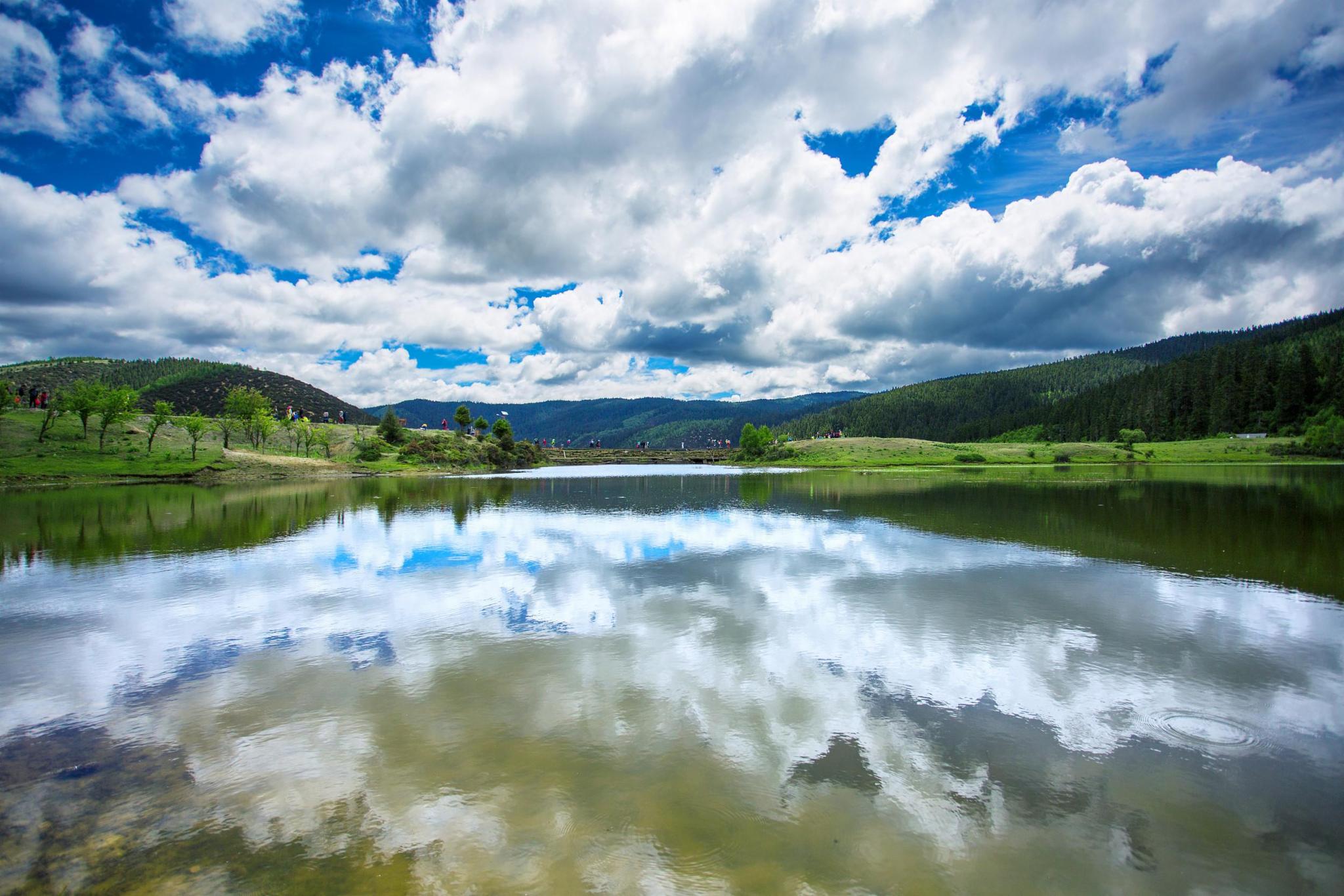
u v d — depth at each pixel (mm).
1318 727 12438
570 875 8070
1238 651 16578
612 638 17750
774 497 60781
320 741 11828
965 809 9625
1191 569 26531
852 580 24812
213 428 121375
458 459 134375
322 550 31750
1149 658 16125
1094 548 31500
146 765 11031
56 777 10656
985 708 13211
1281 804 9852
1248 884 8062
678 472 121750
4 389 93125
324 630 18688
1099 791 10164
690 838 8836
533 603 21625
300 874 8117
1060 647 16938
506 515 46656
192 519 43688
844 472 117062
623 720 12555
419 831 9016
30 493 63812
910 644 17156
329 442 133750
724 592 23016
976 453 154500
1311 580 24484
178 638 18062
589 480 93062
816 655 16297
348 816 9406
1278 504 48156
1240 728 12352
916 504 53031
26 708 13453
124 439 101375
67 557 30172
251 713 13086
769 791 10047
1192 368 181750
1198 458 129125
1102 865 8391
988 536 35344
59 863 8406
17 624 19516
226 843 8812
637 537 35750
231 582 24828
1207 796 10055
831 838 8875
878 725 12383
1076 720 12672
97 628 19031
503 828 9062
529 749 11406
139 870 8234
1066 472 101875
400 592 23156
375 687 14414
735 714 12844
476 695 13852
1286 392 149250
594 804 9648
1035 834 9016
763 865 8281
